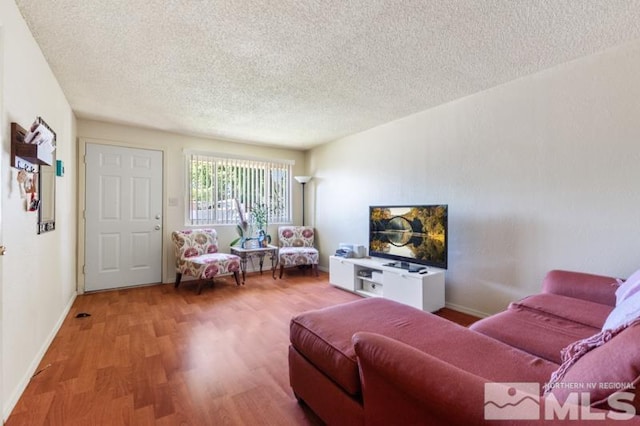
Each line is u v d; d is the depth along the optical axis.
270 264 5.13
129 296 3.54
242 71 2.43
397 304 1.86
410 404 0.90
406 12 1.72
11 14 1.58
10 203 1.58
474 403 0.73
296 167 5.40
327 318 1.63
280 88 2.76
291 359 1.65
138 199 3.98
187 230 4.23
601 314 1.65
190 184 4.36
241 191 4.83
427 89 2.78
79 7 1.67
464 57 2.22
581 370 0.86
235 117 3.56
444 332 1.47
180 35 1.94
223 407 1.58
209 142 4.54
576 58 2.24
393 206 3.40
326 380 1.38
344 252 3.97
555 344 1.42
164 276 4.15
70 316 2.88
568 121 2.30
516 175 2.60
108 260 3.79
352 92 2.85
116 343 2.31
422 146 3.38
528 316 1.73
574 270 2.28
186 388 1.74
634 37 1.97
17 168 1.65
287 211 5.32
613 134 2.10
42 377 1.84
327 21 1.80
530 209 2.52
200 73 2.46
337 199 4.68
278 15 1.75
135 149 3.96
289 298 3.48
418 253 3.11
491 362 1.21
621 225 2.08
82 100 3.02
